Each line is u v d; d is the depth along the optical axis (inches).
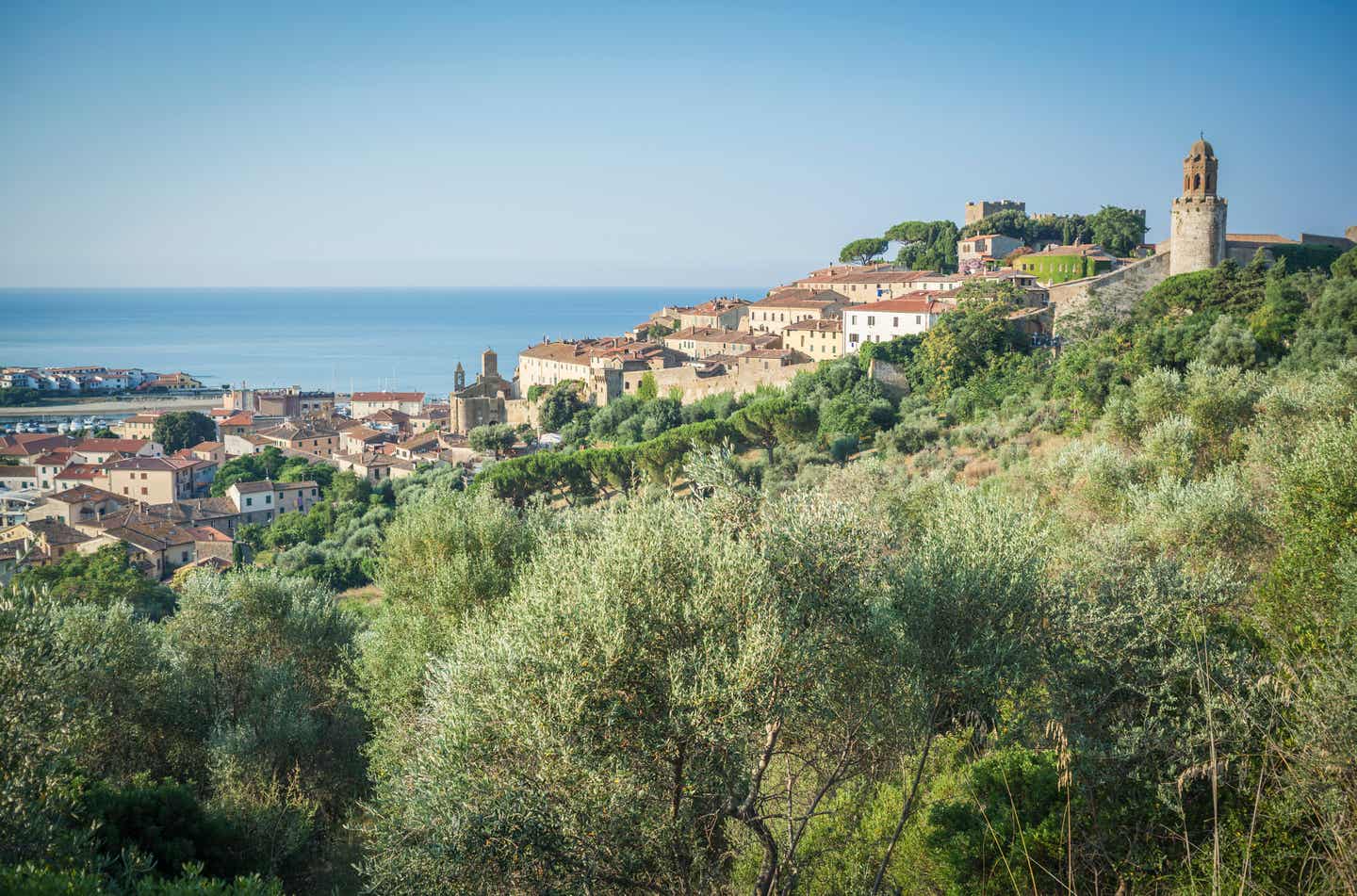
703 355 5974.4
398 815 616.1
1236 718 550.0
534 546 1123.9
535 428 6028.5
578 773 536.4
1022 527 721.0
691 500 755.4
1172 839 563.8
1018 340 3927.2
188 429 7342.5
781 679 580.1
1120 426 1722.4
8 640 656.4
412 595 1125.1
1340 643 581.9
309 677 1290.6
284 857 919.7
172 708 1106.7
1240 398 1539.1
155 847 776.9
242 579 1342.3
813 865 647.1
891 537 754.8
